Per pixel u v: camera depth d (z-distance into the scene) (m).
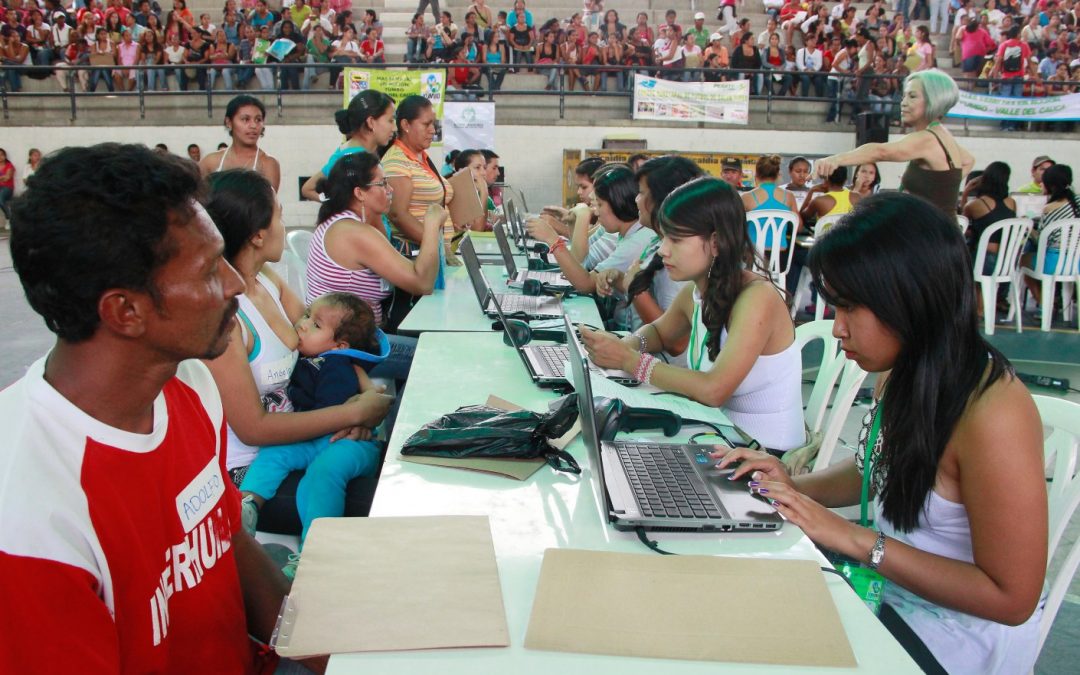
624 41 12.16
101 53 11.47
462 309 3.03
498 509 1.35
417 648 0.97
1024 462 1.17
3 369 4.51
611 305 3.67
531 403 1.89
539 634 1.00
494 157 7.75
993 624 1.30
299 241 4.22
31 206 0.80
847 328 1.30
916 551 1.24
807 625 1.03
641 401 1.79
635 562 1.16
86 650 0.83
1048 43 12.88
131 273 0.83
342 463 1.85
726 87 10.99
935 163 3.47
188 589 1.04
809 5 12.95
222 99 11.55
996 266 5.58
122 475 0.90
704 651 0.98
